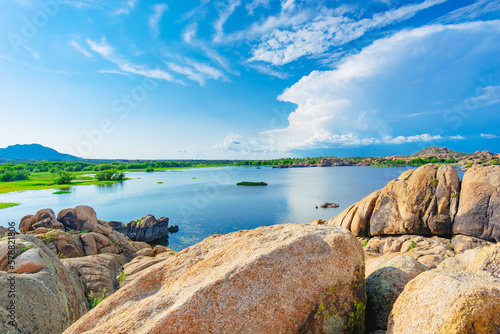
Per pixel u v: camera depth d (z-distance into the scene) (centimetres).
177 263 534
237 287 354
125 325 355
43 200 6750
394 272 466
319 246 416
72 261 1255
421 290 332
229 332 324
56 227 2223
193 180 11738
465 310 273
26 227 2205
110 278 1209
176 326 318
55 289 690
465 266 472
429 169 1545
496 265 385
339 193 7088
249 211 5359
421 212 1495
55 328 623
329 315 372
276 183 9694
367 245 1666
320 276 383
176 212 5462
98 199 6931
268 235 497
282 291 359
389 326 352
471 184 1376
